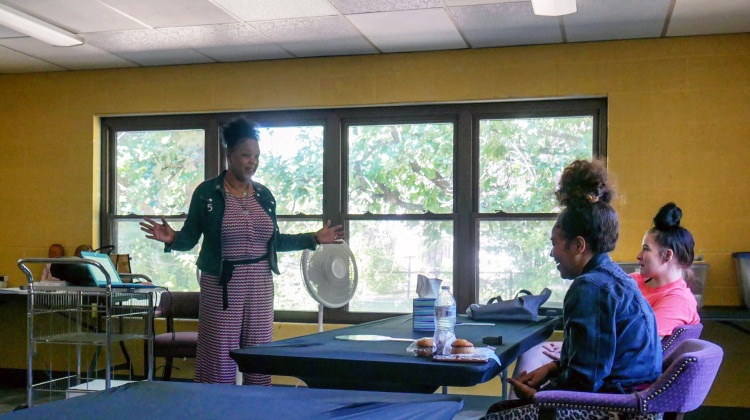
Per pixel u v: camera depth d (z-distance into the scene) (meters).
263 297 3.18
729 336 5.02
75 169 6.20
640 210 5.16
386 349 2.41
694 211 5.10
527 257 5.48
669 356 2.45
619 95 5.22
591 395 1.96
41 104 6.28
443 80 5.51
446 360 2.14
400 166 5.70
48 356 6.14
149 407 1.58
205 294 3.13
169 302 5.56
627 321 2.05
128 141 6.22
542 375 2.26
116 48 5.53
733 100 5.07
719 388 5.03
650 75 5.18
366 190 5.76
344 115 5.78
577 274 2.22
